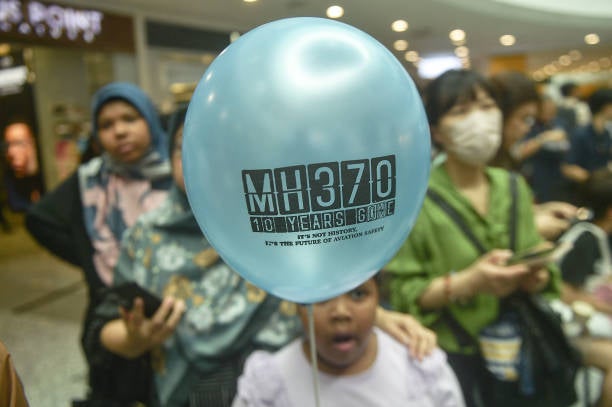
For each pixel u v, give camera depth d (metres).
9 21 3.46
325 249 0.52
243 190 0.51
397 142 0.52
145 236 1.08
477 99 1.11
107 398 1.06
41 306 3.08
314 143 0.48
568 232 1.48
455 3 4.20
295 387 0.86
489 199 1.18
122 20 4.25
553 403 1.10
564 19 6.21
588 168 3.25
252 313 1.00
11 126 4.91
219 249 0.60
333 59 0.50
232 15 3.89
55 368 2.27
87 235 1.42
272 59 0.50
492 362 1.09
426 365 0.89
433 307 1.10
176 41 4.53
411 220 0.59
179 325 1.01
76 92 4.51
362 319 0.82
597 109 3.20
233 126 0.50
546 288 1.18
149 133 1.42
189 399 0.97
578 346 1.21
